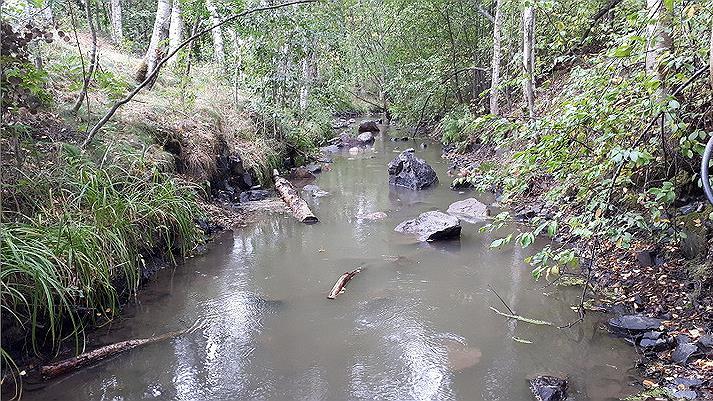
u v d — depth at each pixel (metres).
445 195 8.67
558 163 3.82
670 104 3.21
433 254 5.81
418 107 16.88
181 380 3.47
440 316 4.34
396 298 4.71
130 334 4.08
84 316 4.07
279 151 10.71
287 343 3.96
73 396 3.27
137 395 3.29
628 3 6.35
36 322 3.68
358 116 24.98
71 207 4.57
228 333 4.12
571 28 7.61
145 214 5.24
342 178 10.38
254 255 5.91
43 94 5.12
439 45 15.20
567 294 4.59
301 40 11.04
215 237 6.50
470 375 3.46
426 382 3.40
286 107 11.83
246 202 8.09
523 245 3.64
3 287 3.40
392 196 8.72
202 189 6.79
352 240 6.41
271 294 4.84
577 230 3.64
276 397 3.28
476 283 4.98
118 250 4.55
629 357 3.53
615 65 4.27
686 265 4.27
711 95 3.82
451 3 14.27
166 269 5.43
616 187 4.24
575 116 3.50
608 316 4.10
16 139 4.54
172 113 8.00
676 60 3.54
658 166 4.70
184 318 4.37
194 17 9.22
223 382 3.44
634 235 4.86
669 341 3.51
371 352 3.80
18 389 3.31
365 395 3.28
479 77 14.53
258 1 9.54
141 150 6.25
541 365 3.54
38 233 3.92
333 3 12.30
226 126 9.24
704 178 2.19
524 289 4.79
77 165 5.04
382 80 21.97
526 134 4.03
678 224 4.48
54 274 3.63
